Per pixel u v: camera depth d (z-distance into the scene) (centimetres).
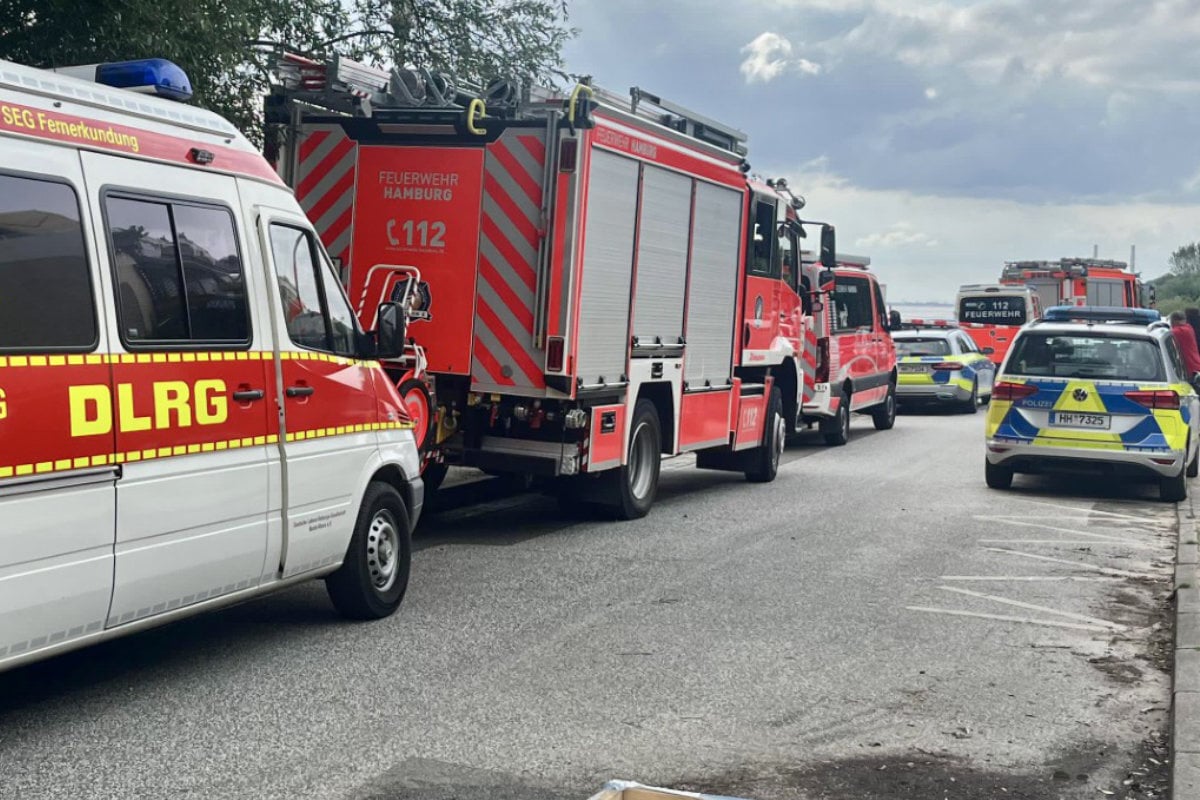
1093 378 1362
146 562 565
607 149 1054
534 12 1551
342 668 657
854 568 965
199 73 1059
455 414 1078
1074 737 577
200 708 585
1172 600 881
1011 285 3769
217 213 625
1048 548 1080
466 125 1031
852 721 591
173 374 580
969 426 2448
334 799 476
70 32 959
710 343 1300
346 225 1092
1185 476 1470
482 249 1048
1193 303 7925
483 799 480
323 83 1089
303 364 679
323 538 698
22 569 503
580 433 1069
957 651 726
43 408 509
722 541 1072
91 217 542
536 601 824
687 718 588
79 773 498
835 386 1948
